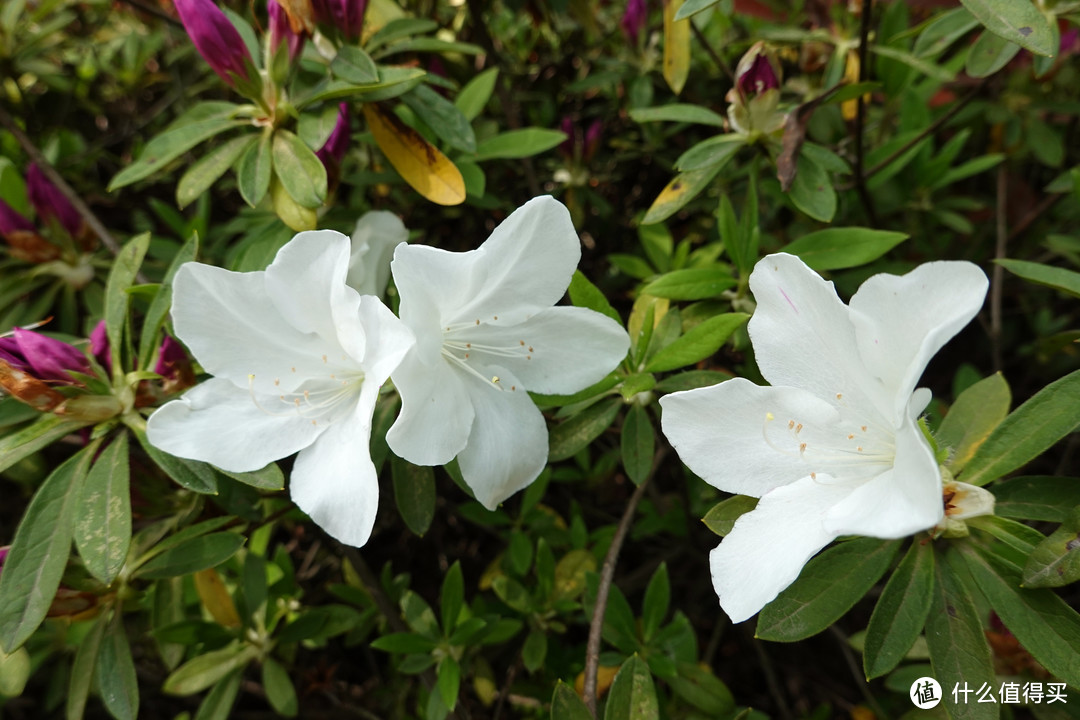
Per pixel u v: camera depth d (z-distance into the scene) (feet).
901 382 0.60
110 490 0.73
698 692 0.92
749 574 0.62
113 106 1.67
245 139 0.88
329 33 0.89
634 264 1.13
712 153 0.90
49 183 1.12
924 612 0.62
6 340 0.79
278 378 0.74
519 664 1.09
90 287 1.14
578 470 1.31
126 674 0.83
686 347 0.77
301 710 1.28
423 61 1.19
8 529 1.41
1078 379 0.65
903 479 0.56
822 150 0.89
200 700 1.39
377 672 1.28
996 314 1.17
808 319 0.64
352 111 1.01
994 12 0.72
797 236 1.18
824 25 1.19
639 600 1.32
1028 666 0.85
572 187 1.33
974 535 0.65
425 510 0.82
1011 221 1.43
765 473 0.66
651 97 1.27
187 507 0.93
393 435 0.66
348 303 0.68
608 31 1.53
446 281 0.69
